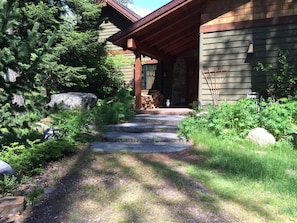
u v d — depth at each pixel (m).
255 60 7.84
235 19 8.07
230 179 3.79
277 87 7.53
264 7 7.75
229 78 8.15
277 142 5.47
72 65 13.23
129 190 3.52
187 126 6.32
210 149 5.15
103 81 14.38
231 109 6.39
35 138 5.61
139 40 9.43
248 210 2.97
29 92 4.94
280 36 7.59
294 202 3.12
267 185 3.57
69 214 2.94
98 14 13.50
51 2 12.52
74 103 9.62
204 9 8.44
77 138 5.97
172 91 13.57
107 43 15.45
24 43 4.46
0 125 4.78
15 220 2.85
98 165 4.47
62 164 4.54
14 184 3.61
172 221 2.77
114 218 2.85
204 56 8.46
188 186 3.60
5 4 4.33
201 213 2.93
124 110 8.36
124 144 5.90
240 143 5.59
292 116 6.21
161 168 4.27
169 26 9.00
